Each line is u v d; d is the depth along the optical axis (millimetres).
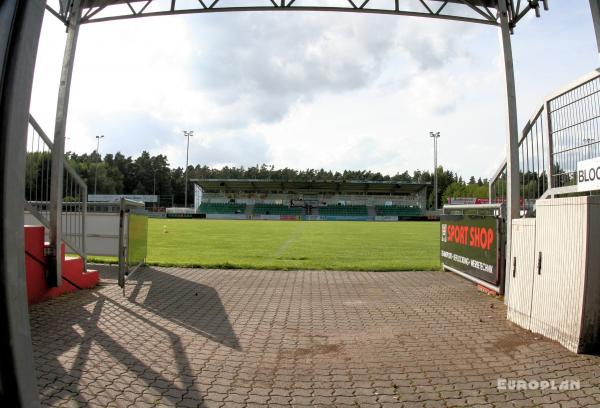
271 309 6871
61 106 7320
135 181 120500
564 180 6156
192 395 3564
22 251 1444
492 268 7824
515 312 5902
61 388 3613
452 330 5605
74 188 8227
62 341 4918
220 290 8422
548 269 5121
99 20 8008
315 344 5039
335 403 3449
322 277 10156
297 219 74750
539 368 4164
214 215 74312
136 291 8102
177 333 5406
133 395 3529
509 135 7266
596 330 4570
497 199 9312
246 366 4285
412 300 7586
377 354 4672
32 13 1506
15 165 1421
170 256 14867
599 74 5312
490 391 3660
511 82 7430
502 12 7602
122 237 7750
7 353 1378
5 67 1408
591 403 3408
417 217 71625
